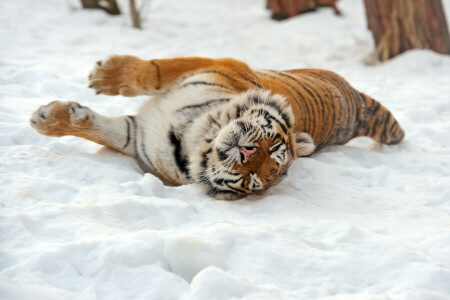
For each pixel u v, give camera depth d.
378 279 4.11
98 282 3.82
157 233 4.33
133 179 5.74
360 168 6.92
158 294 3.77
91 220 4.63
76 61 11.35
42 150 6.19
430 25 13.60
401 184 6.59
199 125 5.71
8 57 10.99
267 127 5.44
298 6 18.72
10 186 5.16
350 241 4.59
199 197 5.60
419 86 11.73
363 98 8.35
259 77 6.79
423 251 4.43
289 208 5.47
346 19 18.66
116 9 17.14
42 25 14.75
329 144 7.94
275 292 3.81
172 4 20.52
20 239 4.20
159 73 6.13
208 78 6.01
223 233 4.40
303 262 4.18
